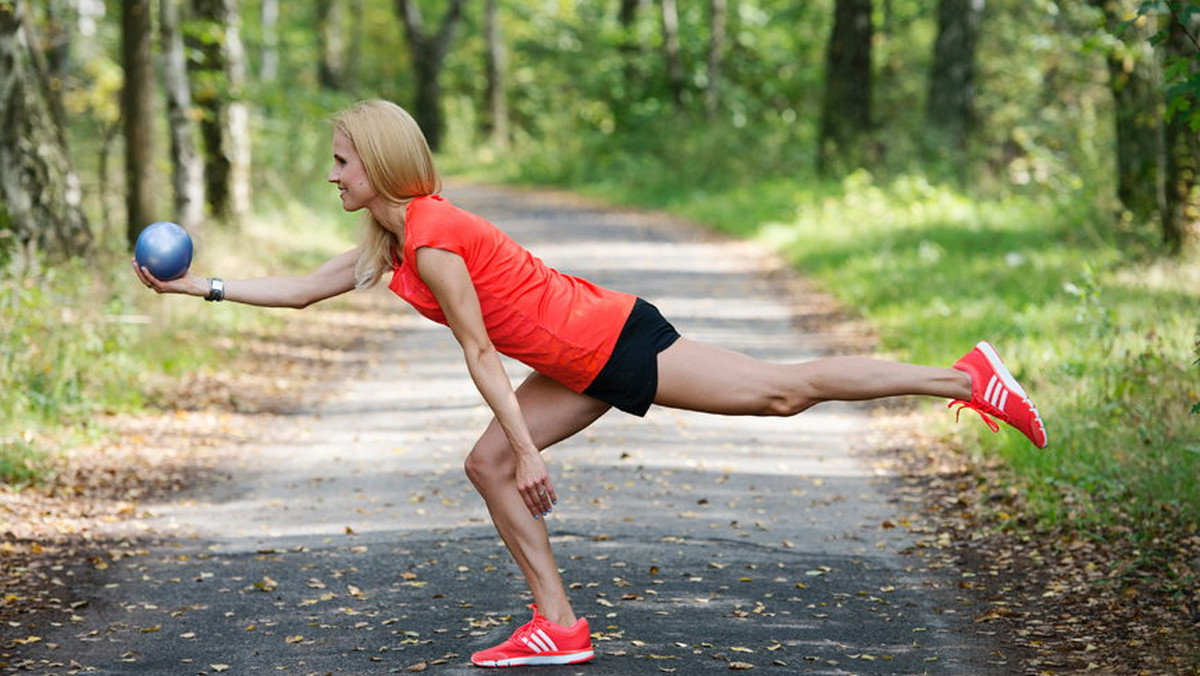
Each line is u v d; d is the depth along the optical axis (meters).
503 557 8.41
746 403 5.88
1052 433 10.31
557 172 49.91
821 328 18.23
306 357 16.66
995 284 19.42
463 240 5.79
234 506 9.83
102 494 10.03
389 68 74.00
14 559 8.34
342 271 6.31
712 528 9.09
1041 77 36.34
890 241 25.11
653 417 12.94
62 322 13.32
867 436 12.08
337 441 12.11
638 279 23.53
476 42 74.75
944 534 8.91
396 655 6.62
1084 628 6.98
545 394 6.11
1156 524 8.43
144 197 19.30
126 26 19.06
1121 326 13.53
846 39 37.28
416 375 15.49
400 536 8.95
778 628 7.04
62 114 17.48
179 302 17.16
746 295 21.66
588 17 63.25
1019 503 9.34
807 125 46.94
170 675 6.41
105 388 12.90
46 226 16.03
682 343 5.96
